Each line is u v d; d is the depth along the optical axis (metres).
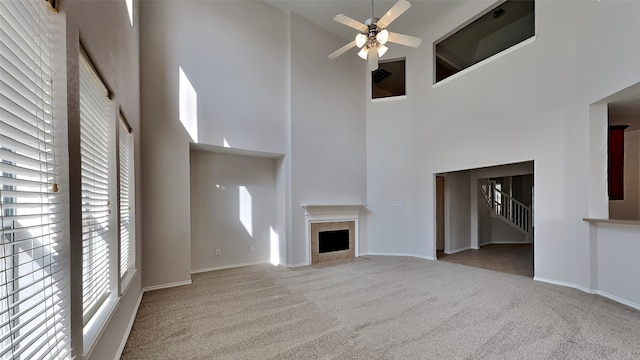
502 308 3.01
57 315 1.19
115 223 2.15
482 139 4.76
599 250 3.41
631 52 2.88
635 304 2.97
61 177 1.23
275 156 5.35
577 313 2.85
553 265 3.90
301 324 2.67
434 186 5.61
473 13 4.93
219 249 4.96
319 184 5.51
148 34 3.90
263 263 5.37
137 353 2.19
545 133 3.95
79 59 1.47
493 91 4.62
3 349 0.87
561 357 2.07
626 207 4.71
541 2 4.02
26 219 1.06
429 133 5.65
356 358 2.09
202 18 4.36
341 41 5.97
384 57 6.22
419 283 3.97
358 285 3.90
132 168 3.07
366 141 6.30
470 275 4.39
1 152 0.90
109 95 2.14
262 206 5.46
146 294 3.57
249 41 4.82
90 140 1.76
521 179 8.34
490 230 7.80
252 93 4.82
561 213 3.79
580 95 3.56
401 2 2.78
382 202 6.16
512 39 4.99
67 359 1.21
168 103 4.03
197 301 3.32
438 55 5.95
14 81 0.97
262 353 2.18
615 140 4.29
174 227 3.99
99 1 1.76
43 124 1.15
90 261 1.74
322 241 5.50
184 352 2.21
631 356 2.07
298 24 5.34
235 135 4.61
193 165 4.76
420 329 2.54
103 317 1.76
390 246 6.10
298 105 5.28
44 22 1.17
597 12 3.29
